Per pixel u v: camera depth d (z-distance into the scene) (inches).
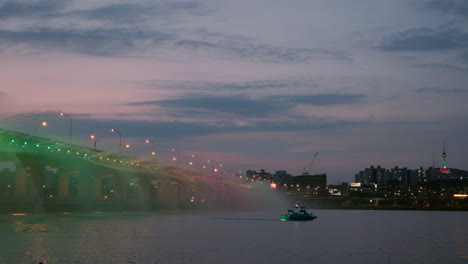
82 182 6998.0
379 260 3061.0
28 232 4153.5
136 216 6825.8
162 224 5428.2
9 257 2864.2
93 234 4094.5
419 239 4397.1
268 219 7322.8
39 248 3218.5
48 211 6259.8
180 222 5935.0
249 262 2861.7
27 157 5974.4
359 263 2933.1
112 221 5610.2
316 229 5374.0
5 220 5329.7
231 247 3486.7
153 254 3068.4
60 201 6422.2
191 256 3026.6
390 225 6382.9
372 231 5236.2
